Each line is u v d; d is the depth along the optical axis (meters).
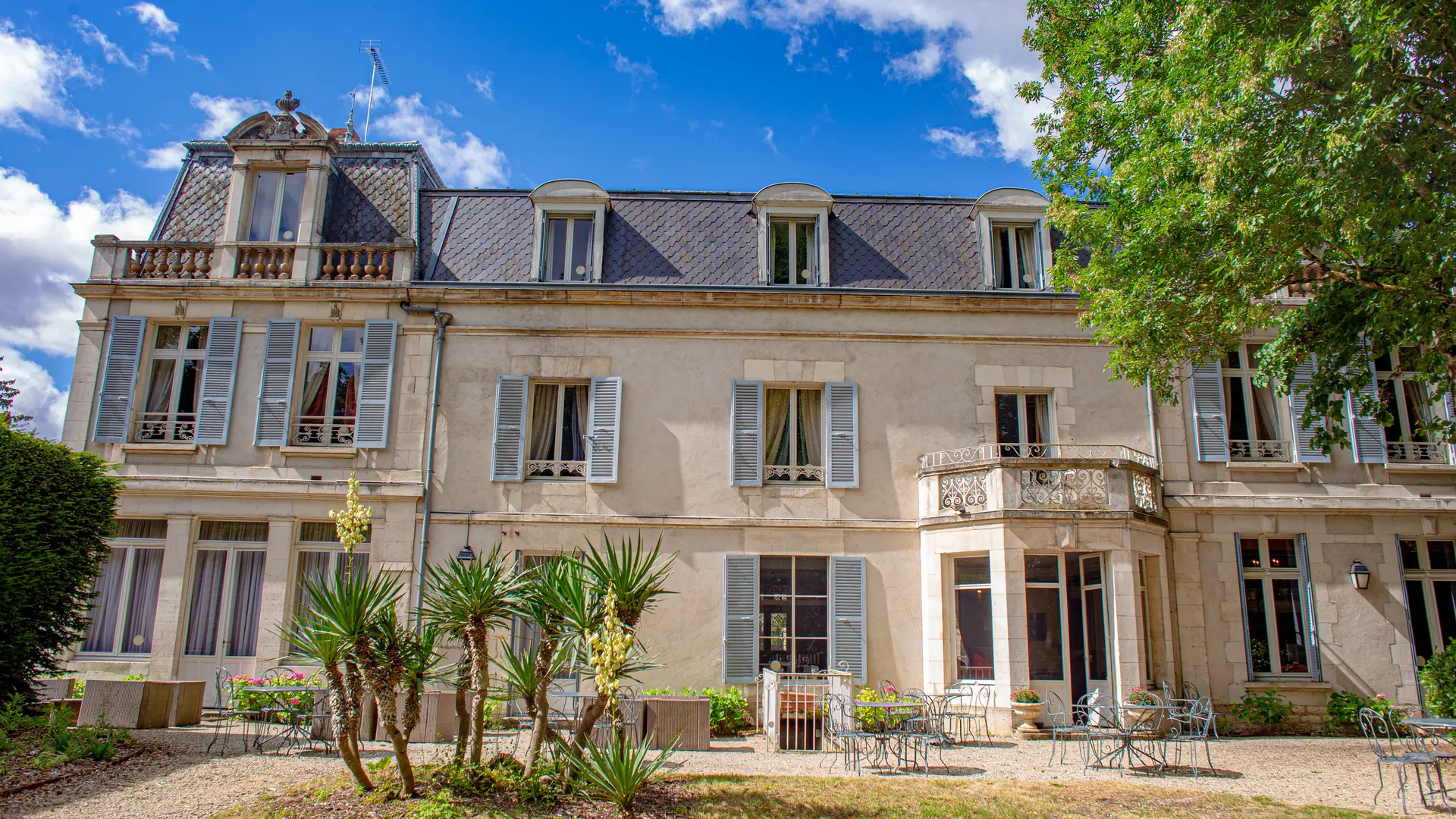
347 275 14.38
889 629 13.21
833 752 10.59
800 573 13.52
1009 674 11.77
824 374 14.05
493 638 12.94
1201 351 10.56
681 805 7.53
